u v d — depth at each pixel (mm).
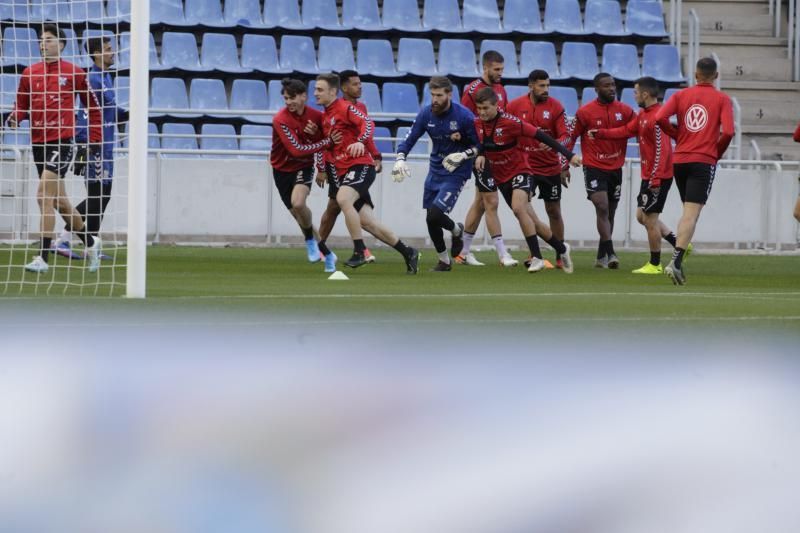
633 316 24203
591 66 70438
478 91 40031
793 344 19516
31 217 53344
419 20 72625
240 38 70562
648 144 42188
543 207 57906
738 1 75375
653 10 74062
